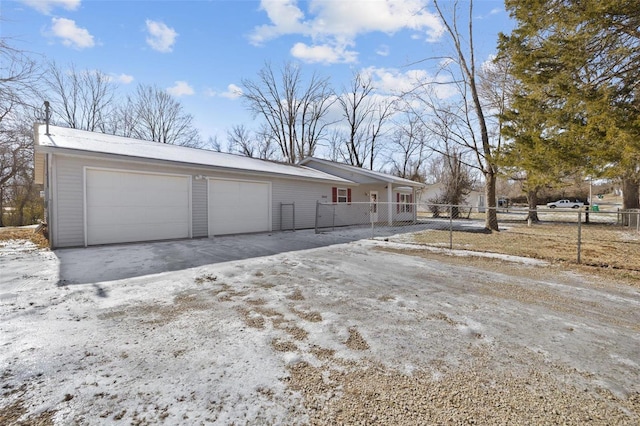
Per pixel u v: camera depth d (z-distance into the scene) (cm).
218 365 242
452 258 700
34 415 184
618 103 595
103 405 194
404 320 338
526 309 375
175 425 177
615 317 350
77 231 780
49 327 309
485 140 1336
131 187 862
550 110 695
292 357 256
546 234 1249
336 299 408
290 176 1301
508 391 212
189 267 584
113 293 422
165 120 2944
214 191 1057
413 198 2083
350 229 1459
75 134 971
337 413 189
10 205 1991
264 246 856
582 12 570
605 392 212
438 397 205
